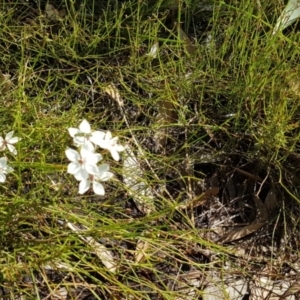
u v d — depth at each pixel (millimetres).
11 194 334
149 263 337
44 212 326
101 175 267
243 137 392
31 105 356
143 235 342
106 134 277
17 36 396
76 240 327
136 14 417
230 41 403
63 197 343
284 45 404
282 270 372
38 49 396
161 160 372
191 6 420
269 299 362
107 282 347
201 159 390
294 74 373
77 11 414
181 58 387
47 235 343
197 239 349
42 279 341
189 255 365
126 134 389
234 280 364
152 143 392
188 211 377
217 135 396
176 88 397
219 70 407
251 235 379
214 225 379
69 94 398
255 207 386
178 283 356
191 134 396
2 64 399
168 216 372
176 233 355
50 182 349
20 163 307
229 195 388
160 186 378
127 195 372
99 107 396
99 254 346
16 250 315
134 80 398
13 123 344
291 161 391
